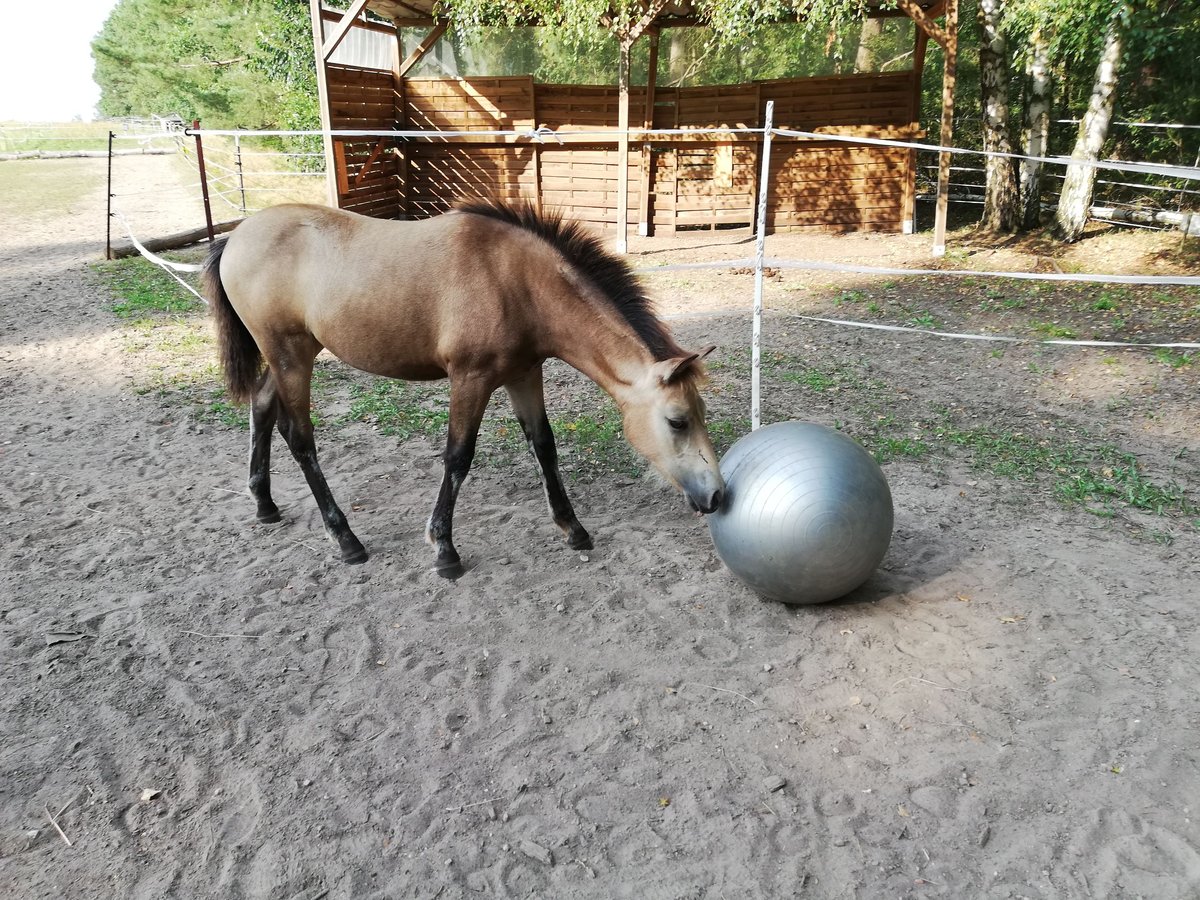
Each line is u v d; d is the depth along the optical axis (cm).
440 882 223
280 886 222
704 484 316
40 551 396
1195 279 408
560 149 1402
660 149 1378
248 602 355
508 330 338
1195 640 321
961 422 562
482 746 273
